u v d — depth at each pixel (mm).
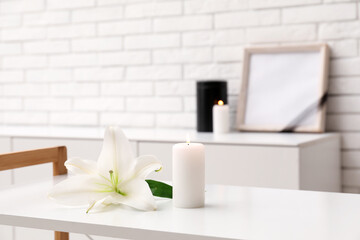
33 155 1405
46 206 1122
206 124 2547
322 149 2242
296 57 2527
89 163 1169
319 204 1116
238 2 2684
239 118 2596
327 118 2535
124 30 2949
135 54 2926
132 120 2945
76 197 1110
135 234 934
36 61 3176
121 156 1141
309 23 2547
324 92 2438
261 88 2582
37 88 3180
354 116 2484
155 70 2883
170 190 1167
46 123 3162
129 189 1126
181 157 1095
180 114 2830
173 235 902
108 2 2980
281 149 1988
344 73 2490
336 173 2457
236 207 1098
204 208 1093
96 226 965
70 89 3094
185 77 2812
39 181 1422
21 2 3199
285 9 2592
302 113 2475
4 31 3254
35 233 2236
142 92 2916
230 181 2092
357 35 2463
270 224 951
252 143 2045
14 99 3244
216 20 2734
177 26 2822
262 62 2600
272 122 2531
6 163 1325
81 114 3072
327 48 2467
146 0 2889
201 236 882
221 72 2729
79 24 3057
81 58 3061
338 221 970
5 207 1111
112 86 2988
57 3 3109
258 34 2648
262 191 1273
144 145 2266
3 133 2613
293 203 1129
